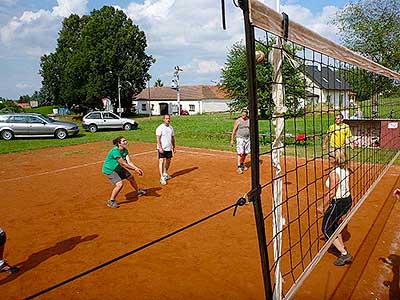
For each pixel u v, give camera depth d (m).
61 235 5.67
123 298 3.84
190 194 8.04
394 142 9.35
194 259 4.73
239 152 10.14
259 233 2.33
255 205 2.28
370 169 7.90
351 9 19.95
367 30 19.48
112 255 4.91
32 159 13.59
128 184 9.10
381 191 7.81
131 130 24.78
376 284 4.04
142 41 47.22
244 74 24.69
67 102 46.44
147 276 4.31
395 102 12.33
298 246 4.95
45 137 20.70
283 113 2.70
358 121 8.41
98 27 43.06
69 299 3.84
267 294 2.42
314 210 6.51
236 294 3.88
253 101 2.13
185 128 24.53
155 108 60.38
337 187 4.52
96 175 10.39
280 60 2.61
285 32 2.47
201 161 12.27
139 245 5.23
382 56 19.41
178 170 10.81
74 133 20.67
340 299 3.74
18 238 5.57
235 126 10.15
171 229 5.86
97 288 4.05
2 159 13.69
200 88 62.25
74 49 47.00
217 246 5.13
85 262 4.71
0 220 6.46
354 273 4.29
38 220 6.42
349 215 4.66
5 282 4.22
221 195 7.92
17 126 19.70
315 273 4.27
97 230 5.87
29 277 4.34
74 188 8.84
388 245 5.07
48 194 8.30
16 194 8.37
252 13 2.03
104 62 42.88
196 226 5.94
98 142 18.58
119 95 43.53
